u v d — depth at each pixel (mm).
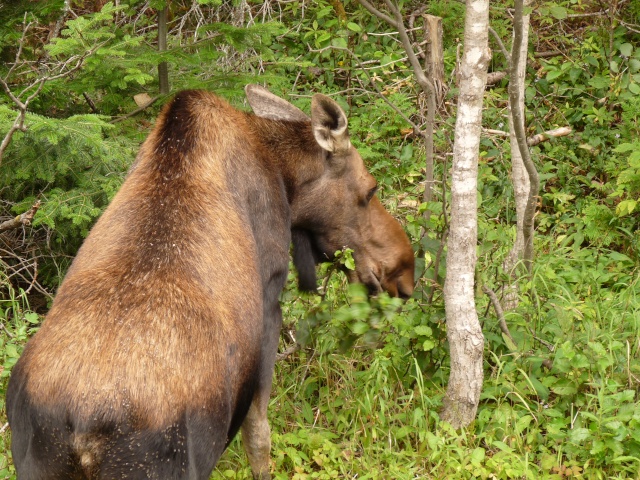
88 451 3820
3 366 6250
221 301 4395
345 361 6695
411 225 6816
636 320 6730
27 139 7316
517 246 7664
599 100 10062
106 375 3840
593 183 9336
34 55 8570
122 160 7434
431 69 9414
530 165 6836
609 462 5707
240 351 4457
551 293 7473
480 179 9234
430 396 6516
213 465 4195
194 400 3979
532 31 10906
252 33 8008
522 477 5730
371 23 11164
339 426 6254
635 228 8891
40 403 3869
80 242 7855
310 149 5730
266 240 5277
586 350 6375
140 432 3824
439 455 5828
